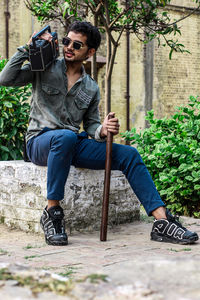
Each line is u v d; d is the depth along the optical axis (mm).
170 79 13781
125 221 3764
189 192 4273
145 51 13227
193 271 1204
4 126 4746
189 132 4633
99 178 3488
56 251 2703
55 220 2947
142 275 1209
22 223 3408
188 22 14008
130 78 13008
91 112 3326
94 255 2588
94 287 1169
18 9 10938
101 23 5754
